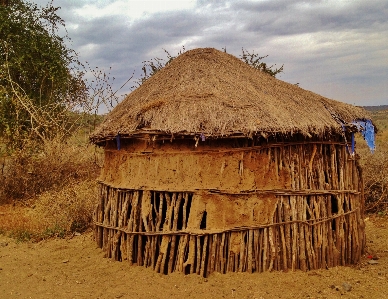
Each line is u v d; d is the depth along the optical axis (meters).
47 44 16.16
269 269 6.40
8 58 15.15
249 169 6.40
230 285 5.99
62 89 16.36
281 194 6.45
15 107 13.50
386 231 9.78
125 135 6.91
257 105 6.59
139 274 6.54
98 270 6.84
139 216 6.88
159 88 7.61
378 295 5.76
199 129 6.16
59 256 7.63
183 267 6.39
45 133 14.38
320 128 6.56
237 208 6.35
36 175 12.76
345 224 7.08
